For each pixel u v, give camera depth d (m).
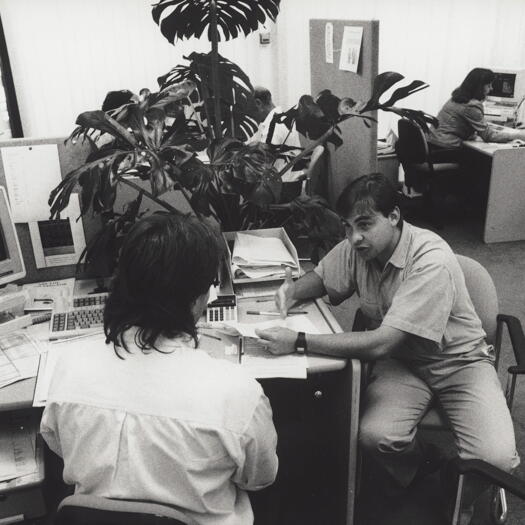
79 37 3.72
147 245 0.88
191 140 1.90
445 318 1.52
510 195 3.62
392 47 4.25
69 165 1.82
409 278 1.54
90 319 1.64
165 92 1.89
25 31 3.63
